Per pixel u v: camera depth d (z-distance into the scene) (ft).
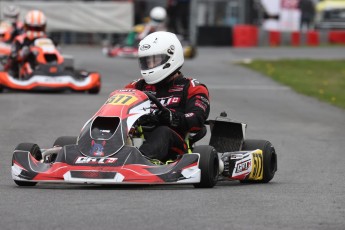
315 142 138.41
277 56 352.69
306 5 473.26
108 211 69.21
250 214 69.67
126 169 80.23
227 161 88.69
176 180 80.74
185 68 281.13
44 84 197.36
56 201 74.38
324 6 495.82
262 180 95.20
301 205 75.51
